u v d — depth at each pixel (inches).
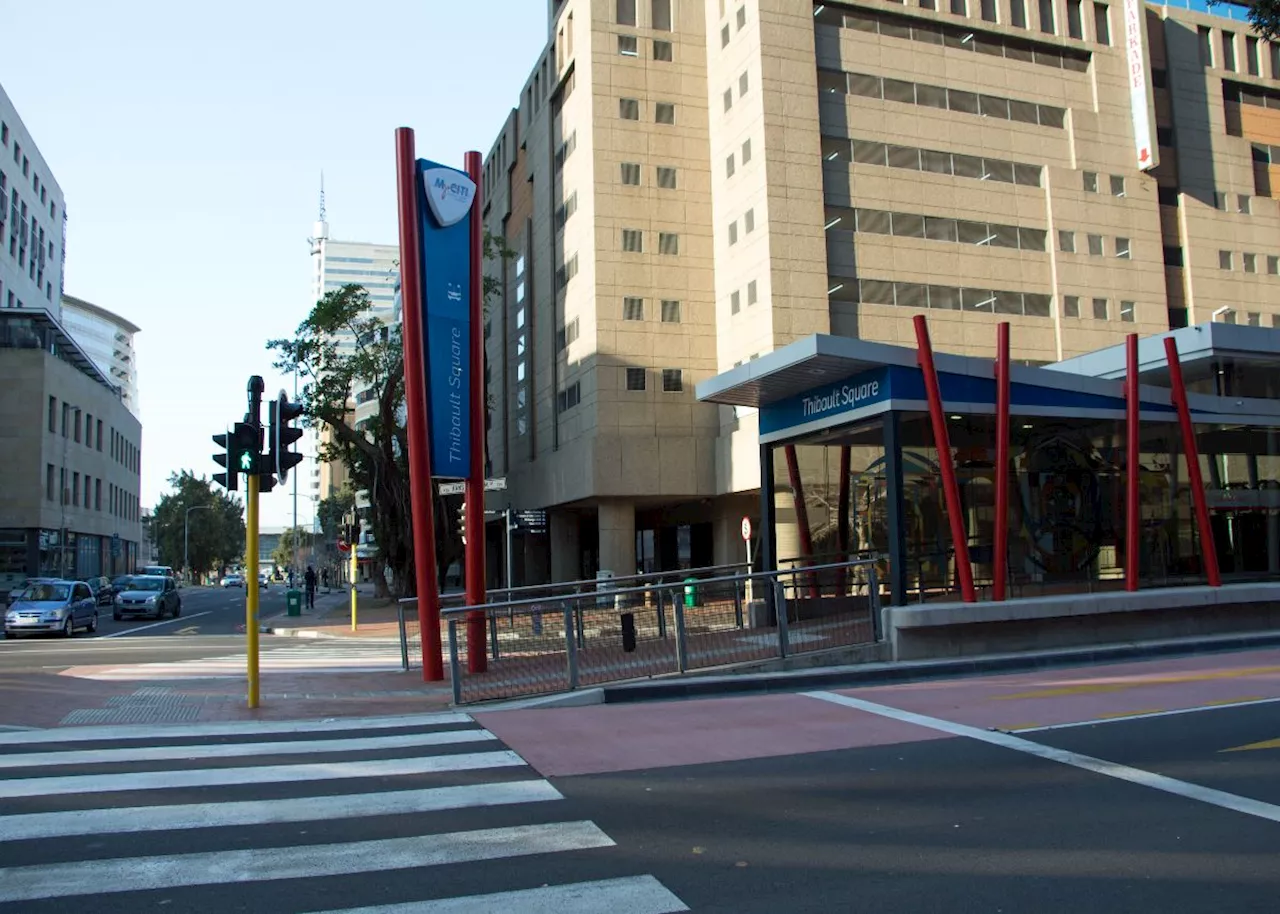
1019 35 1785.2
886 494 634.8
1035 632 588.7
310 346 1647.4
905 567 582.2
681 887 199.6
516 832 240.2
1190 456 685.9
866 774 299.3
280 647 893.2
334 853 224.1
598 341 1635.1
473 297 552.1
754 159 1588.3
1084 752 321.7
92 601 1220.5
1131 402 661.3
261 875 209.6
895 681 507.2
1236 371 802.2
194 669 629.9
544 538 2182.6
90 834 240.1
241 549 4874.5
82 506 2536.9
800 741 352.2
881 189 1648.6
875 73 1675.7
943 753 326.6
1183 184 1918.1
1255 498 749.3
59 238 3208.7
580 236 1717.5
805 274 1557.6
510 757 331.3
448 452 537.6
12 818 254.1
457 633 473.1
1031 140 1785.2
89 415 2605.8
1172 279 1891.0
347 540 1151.0
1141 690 444.8
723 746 345.7
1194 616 650.2
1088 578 667.4
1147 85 1861.5
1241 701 407.5
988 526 645.3
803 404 673.0
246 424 448.5
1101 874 204.1
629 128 1695.4
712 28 1731.1
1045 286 1750.7
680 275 1690.5
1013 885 198.4
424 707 446.9
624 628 497.0
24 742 365.4
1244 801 257.3
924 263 1659.7
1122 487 689.6
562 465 1758.1
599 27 1699.1
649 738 362.3
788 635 531.8
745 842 230.5
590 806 265.3
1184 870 205.5
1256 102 2046.0
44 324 2263.8
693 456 1638.8
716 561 1697.8
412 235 530.6
